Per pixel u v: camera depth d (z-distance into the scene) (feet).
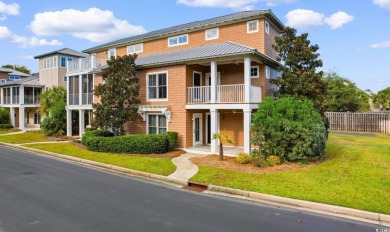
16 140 75.36
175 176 34.17
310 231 18.89
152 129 61.05
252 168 37.35
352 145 52.13
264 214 22.21
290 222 20.49
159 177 34.76
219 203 25.11
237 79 57.88
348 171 33.78
